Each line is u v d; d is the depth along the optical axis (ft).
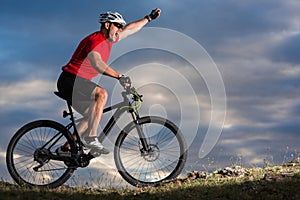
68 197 20.15
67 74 22.67
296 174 23.02
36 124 22.49
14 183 22.47
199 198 20.39
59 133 22.66
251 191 20.80
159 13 25.84
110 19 23.18
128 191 22.74
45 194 20.06
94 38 22.90
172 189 22.04
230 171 25.41
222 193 20.68
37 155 22.29
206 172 25.84
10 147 22.08
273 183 21.66
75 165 22.65
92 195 20.86
